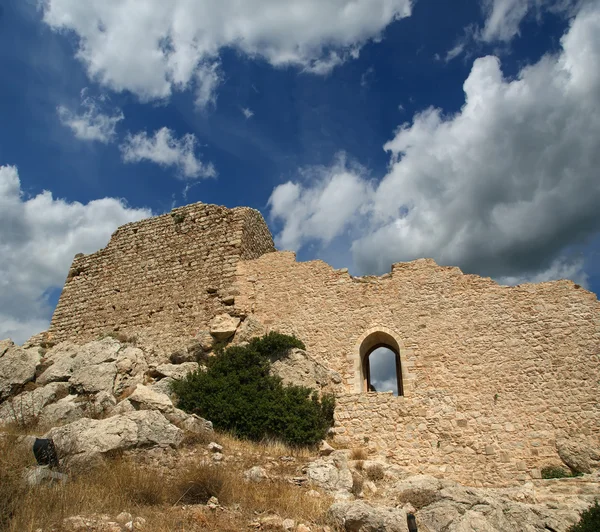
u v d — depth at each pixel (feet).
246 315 99.40
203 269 107.76
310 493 53.47
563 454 72.43
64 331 115.85
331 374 87.45
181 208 117.91
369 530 45.19
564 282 82.58
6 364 99.40
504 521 51.60
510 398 77.92
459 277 88.28
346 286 94.73
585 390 75.56
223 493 48.52
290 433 75.56
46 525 38.45
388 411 79.36
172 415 70.59
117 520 40.63
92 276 119.75
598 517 48.60
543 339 80.12
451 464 74.84
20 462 48.47
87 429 59.52
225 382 83.82
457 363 82.58
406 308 89.15
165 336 104.01
